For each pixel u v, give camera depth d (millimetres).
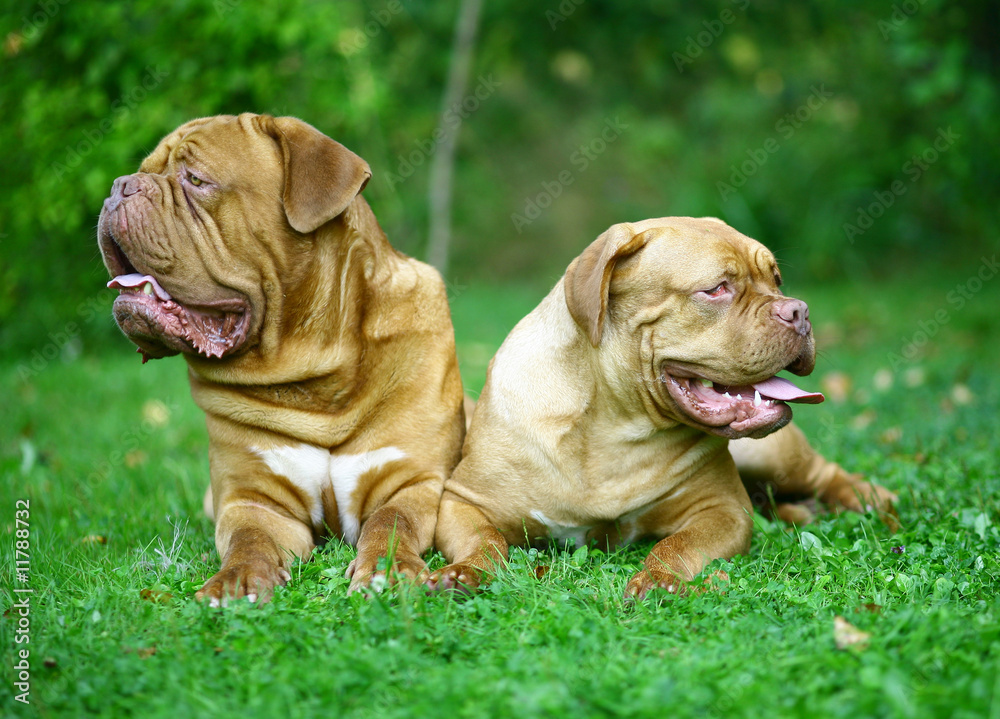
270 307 4793
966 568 4234
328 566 4629
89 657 3479
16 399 9492
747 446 5621
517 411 4957
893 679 2916
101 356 11773
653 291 4598
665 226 4715
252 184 4684
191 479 6781
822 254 16016
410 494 4992
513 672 3180
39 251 11641
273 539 4707
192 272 4629
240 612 3809
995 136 13461
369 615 3703
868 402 8594
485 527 4824
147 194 4547
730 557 4668
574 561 4492
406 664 3301
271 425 4957
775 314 4469
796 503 6004
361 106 11555
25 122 10844
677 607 3873
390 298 5125
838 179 16328
